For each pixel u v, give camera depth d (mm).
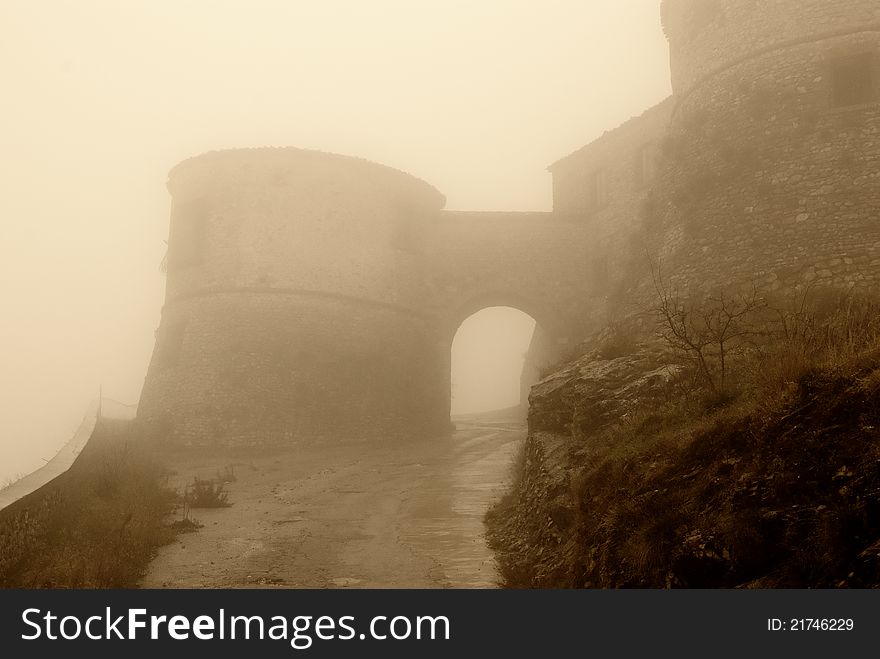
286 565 11406
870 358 6453
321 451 28734
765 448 6387
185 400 30297
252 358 30578
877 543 4832
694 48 21844
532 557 10422
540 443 13469
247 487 20000
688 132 21203
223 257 32156
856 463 5449
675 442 7992
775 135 19016
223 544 12953
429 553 12164
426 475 21406
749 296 17266
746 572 5703
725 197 19484
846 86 18734
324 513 16047
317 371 31016
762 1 20281
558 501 10281
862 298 14914
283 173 32875
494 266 34062
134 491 16469
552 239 33875
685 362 11594
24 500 10992
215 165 33344
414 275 34281
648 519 6902
